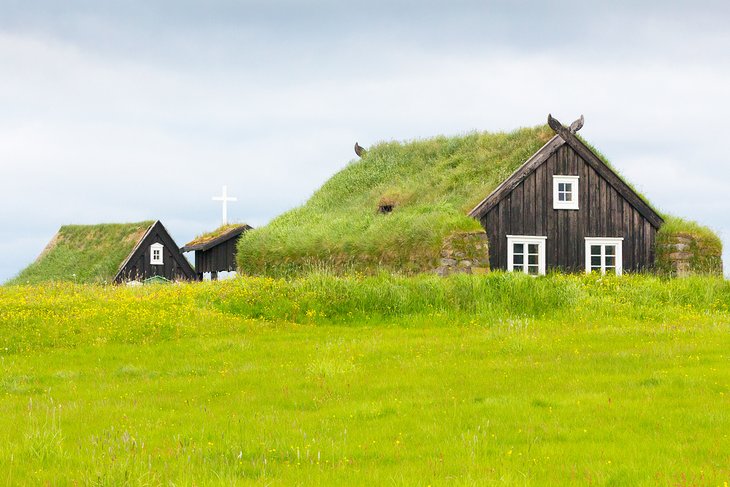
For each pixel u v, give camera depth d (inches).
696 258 2928.2
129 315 2042.3
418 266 2672.2
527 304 2204.7
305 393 1187.3
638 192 3112.7
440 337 1831.9
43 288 2827.3
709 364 1352.1
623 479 691.4
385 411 1029.2
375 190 3676.2
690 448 812.0
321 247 3129.9
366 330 1998.0
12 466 735.7
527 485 665.0
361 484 679.1
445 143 3801.7
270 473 726.5
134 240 4197.8
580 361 1421.0
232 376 1358.3
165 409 1093.1
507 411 1004.6
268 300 2258.9
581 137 3043.8
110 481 660.7
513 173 2817.4
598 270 2930.6
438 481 678.5
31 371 1476.4
